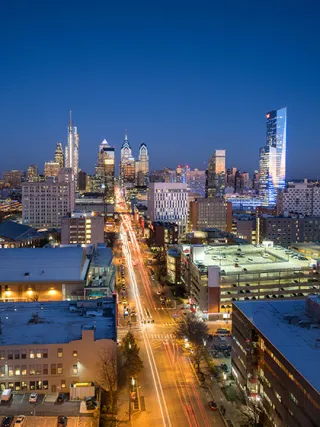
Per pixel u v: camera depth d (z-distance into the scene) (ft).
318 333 389.39
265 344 385.91
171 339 591.37
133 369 458.91
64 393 423.64
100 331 453.99
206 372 488.85
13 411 388.37
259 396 401.29
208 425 386.11
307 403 305.32
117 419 393.91
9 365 420.77
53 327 464.65
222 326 638.53
